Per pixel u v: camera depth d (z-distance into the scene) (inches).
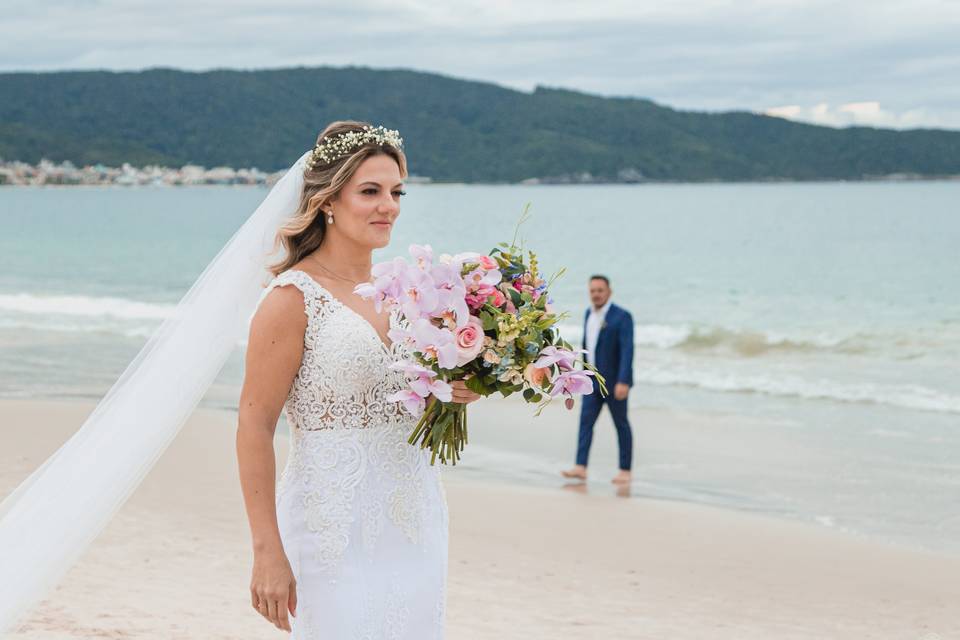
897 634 221.0
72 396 503.8
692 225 2866.6
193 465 362.9
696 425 484.4
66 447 124.5
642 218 3233.3
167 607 206.8
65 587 217.5
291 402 109.6
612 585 254.1
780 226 2763.3
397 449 110.0
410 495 110.4
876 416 506.6
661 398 562.3
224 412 476.1
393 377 109.0
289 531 108.7
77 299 1001.5
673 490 363.6
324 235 114.3
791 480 379.6
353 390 107.7
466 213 3535.9
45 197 5024.6
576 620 222.4
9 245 1956.2
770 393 572.7
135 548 256.4
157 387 121.5
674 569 269.9
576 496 352.2
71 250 1849.2
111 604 206.2
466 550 283.4
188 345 121.1
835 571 270.8
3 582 122.0
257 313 107.5
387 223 111.7
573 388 108.6
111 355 651.5
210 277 121.4
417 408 104.7
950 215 3186.5
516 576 259.1
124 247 1931.6
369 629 107.0
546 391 109.6
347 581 106.7
